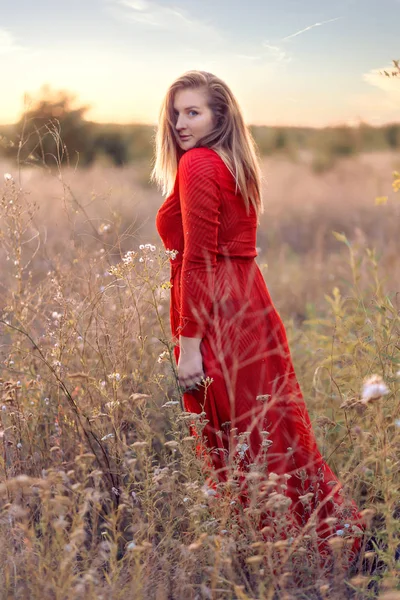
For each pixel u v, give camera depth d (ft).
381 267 16.99
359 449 8.80
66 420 9.63
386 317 10.54
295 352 13.57
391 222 23.47
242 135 8.60
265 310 8.74
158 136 9.05
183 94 8.52
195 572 7.51
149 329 11.37
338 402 10.77
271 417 8.57
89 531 8.75
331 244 25.41
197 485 8.04
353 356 10.84
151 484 8.21
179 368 8.56
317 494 8.45
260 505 8.03
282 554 7.51
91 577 6.52
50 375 10.01
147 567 7.39
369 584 8.09
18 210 10.89
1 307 11.61
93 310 10.04
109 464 9.23
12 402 9.33
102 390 8.90
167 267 9.73
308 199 32.37
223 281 8.36
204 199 8.03
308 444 8.85
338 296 12.23
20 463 9.08
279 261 20.25
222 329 8.36
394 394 9.68
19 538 7.68
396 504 8.66
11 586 7.36
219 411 8.58
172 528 8.07
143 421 9.22
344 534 8.20
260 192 8.85
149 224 21.90
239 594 6.69
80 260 11.93
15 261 11.04
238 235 8.47
